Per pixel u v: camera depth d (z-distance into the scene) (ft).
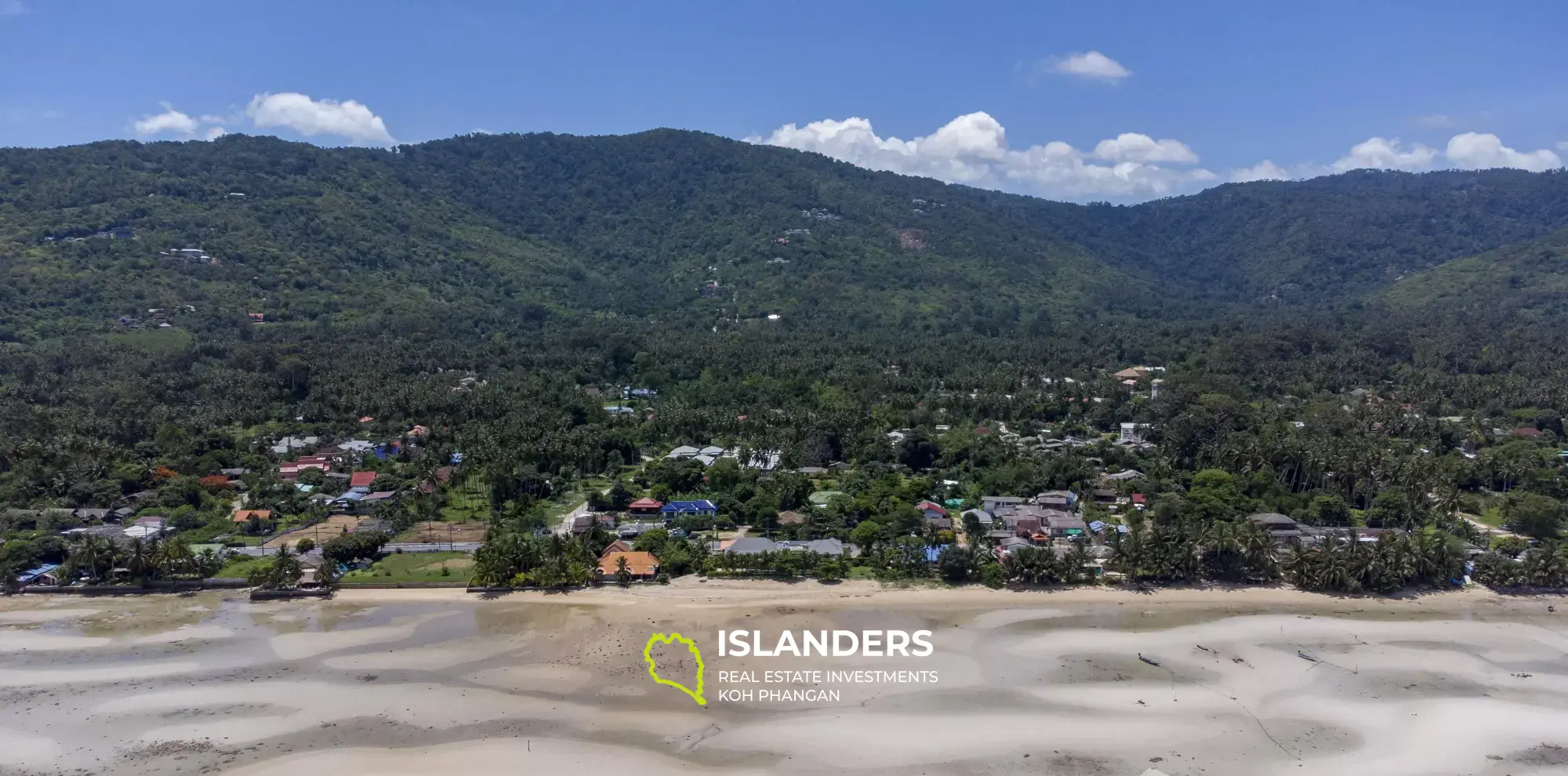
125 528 427.33
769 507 447.83
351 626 335.06
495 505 482.28
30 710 273.54
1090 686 289.12
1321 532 428.15
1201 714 272.31
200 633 329.11
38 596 365.20
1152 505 463.83
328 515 471.62
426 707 275.18
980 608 351.87
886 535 412.16
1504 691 289.33
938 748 252.83
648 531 418.72
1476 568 379.35
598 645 317.83
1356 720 270.05
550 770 241.96
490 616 344.08
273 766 244.42
